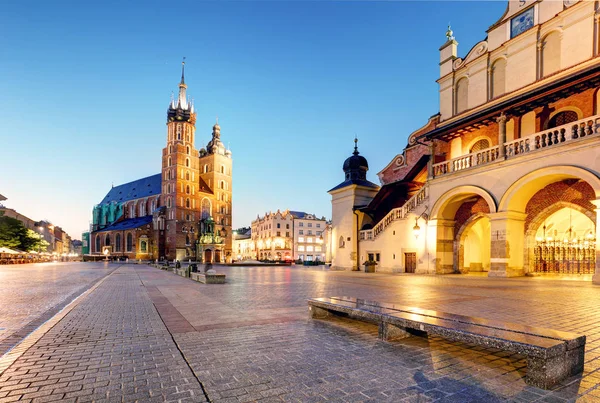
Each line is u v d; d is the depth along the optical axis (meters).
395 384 4.06
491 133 25.22
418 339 6.04
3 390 3.97
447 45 30.61
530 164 18.94
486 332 4.60
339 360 4.92
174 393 3.85
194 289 15.11
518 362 4.80
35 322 8.33
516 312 8.32
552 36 23.03
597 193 15.84
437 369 4.54
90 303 10.88
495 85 26.52
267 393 3.83
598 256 15.62
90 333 6.70
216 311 9.09
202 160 115.06
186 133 102.94
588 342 5.67
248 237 141.12
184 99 104.69
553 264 22.16
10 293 14.45
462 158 23.47
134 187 124.19
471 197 24.56
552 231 23.09
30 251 78.56
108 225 123.06
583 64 20.67
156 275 27.36
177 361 4.96
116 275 27.33
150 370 4.61
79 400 3.69
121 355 5.28
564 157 17.41
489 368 4.57
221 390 3.92
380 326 6.04
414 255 27.55
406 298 11.00
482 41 27.59
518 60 24.67
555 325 6.89
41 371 4.60
